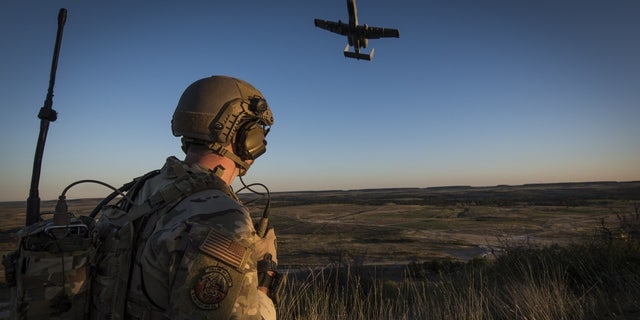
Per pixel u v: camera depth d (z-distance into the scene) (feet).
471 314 14.12
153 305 3.65
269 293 4.57
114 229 4.18
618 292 16.79
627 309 14.64
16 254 4.16
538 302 14.70
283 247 143.95
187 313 3.41
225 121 4.66
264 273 4.42
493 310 15.76
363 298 15.78
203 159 4.70
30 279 3.76
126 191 4.99
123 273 3.86
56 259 3.84
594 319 13.92
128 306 3.79
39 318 3.74
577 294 17.66
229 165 4.85
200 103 4.68
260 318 3.76
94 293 4.00
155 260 3.63
